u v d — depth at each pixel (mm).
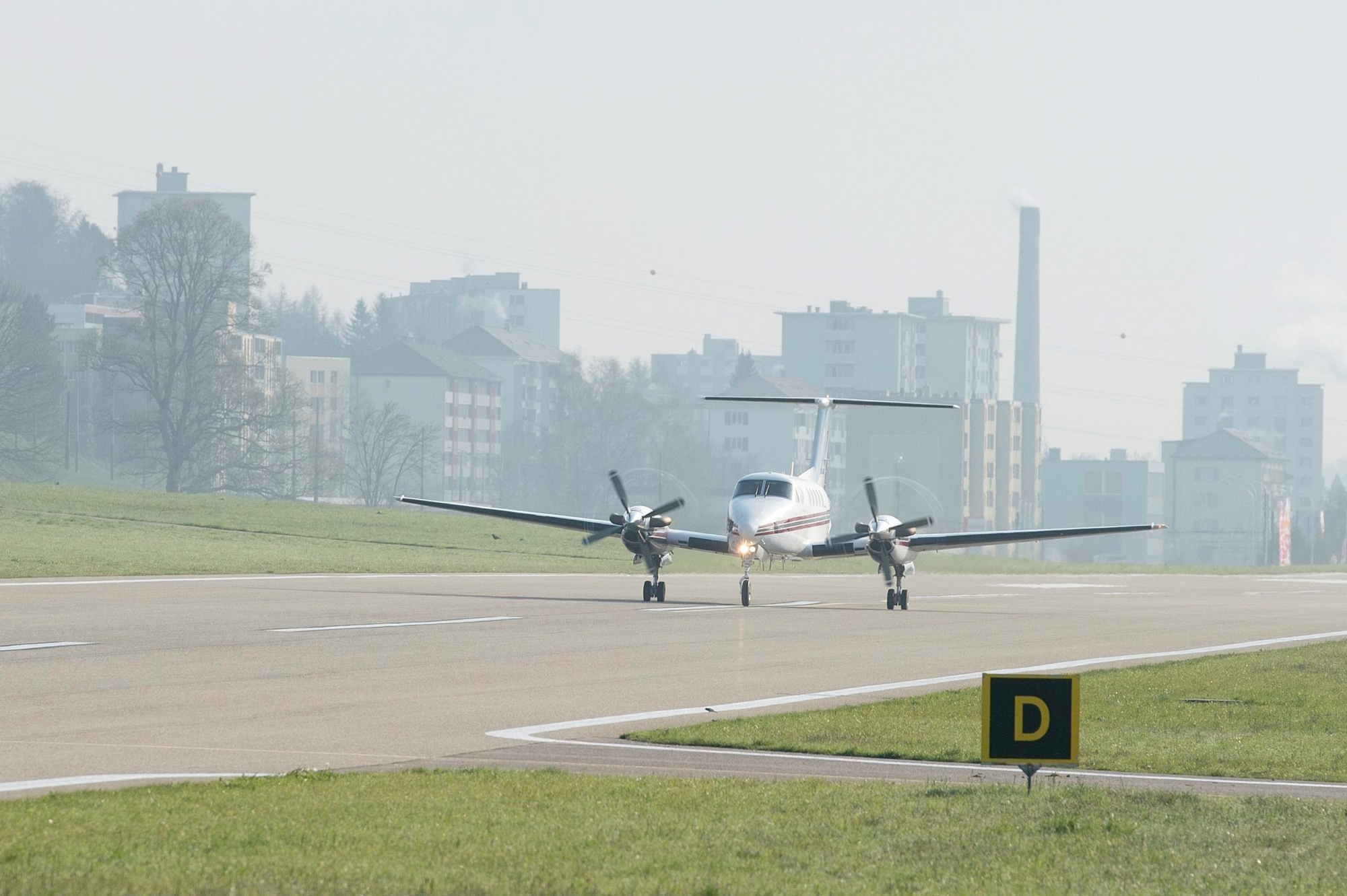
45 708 61625
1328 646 106812
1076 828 39750
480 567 192000
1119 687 78000
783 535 133125
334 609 115500
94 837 36062
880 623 118812
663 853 36031
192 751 52156
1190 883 34469
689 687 74438
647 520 137125
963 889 33469
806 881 33750
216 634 93125
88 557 171500
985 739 42812
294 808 40219
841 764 52562
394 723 59719
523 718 62219
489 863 34531
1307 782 50406
